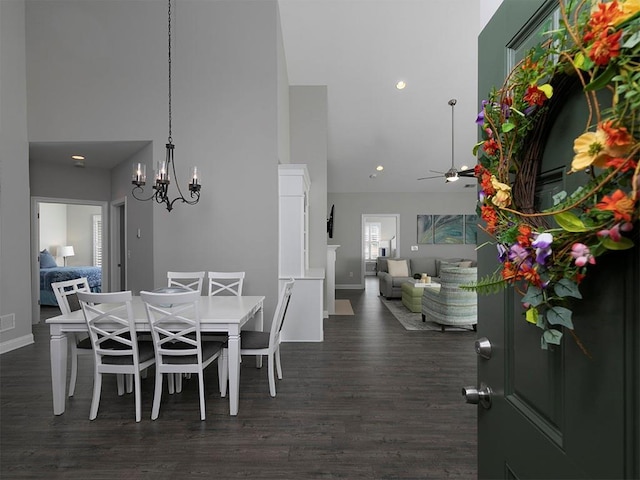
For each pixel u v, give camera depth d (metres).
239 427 2.29
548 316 0.52
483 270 0.86
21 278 4.06
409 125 6.42
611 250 0.46
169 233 4.06
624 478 0.44
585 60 0.45
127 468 1.90
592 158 0.43
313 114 5.54
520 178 0.65
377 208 9.39
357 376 3.14
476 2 4.32
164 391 2.85
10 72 3.97
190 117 4.06
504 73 0.77
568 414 0.55
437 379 3.08
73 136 4.11
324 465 1.92
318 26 4.55
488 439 0.85
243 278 3.88
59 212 8.80
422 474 1.86
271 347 2.74
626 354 0.44
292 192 4.23
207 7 4.06
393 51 4.95
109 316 2.38
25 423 2.35
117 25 4.09
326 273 5.87
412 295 6.05
